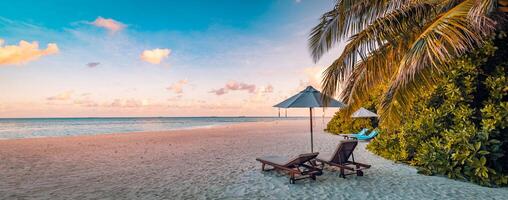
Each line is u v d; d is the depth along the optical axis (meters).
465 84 5.07
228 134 18.25
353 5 5.03
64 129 29.25
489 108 4.63
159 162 7.82
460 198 4.06
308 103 5.46
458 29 3.44
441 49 3.29
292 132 19.69
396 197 4.20
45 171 6.73
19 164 7.71
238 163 7.43
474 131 4.68
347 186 4.85
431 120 5.53
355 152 8.84
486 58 4.87
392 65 5.56
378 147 7.96
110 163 7.75
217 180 5.57
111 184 5.41
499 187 4.52
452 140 4.89
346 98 6.26
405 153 6.32
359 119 14.62
